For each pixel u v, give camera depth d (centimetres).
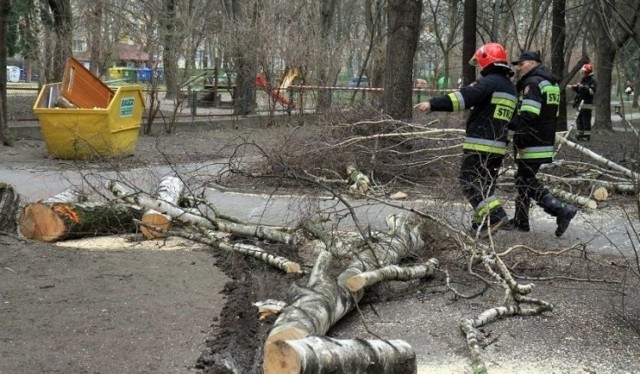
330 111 1162
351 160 1027
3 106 1512
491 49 739
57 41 1927
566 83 1717
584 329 512
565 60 1928
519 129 777
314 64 2098
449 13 3531
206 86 2612
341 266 600
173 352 435
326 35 2453
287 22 2200
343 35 3142
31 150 1461
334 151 1020
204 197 806
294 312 456
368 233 627
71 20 2072
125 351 432
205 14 3173
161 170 1203
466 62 1734
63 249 657
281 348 359
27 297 522
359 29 4366
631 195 1024
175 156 1414
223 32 2280
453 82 3800
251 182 1081
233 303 526
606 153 1372
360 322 525
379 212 865
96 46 2169
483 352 468
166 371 409
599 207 966
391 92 1205
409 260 658
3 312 489
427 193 980
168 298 535
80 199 775
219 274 605
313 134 1120
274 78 2098
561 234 781
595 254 722
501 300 571
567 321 528
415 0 1195
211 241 682
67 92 1371
